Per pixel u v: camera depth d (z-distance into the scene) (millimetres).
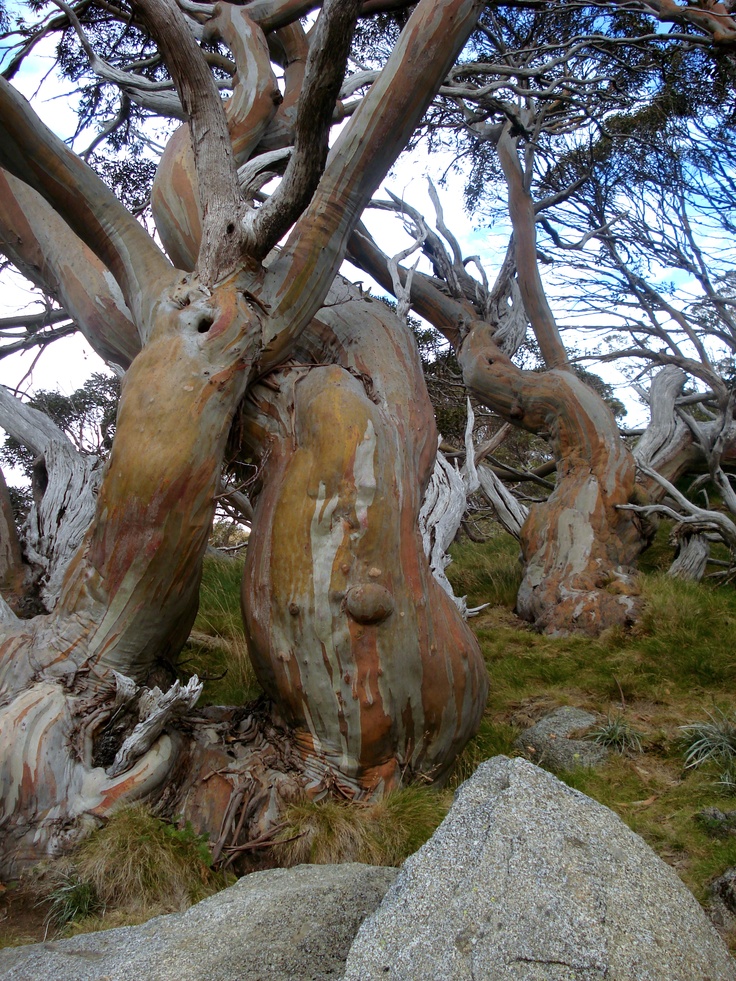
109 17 11969
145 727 5062
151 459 5348
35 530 7754
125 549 5379
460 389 14805
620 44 12180
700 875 4816
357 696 5383
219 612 9273
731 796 5863
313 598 5398
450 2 5902
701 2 11578
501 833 3324
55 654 5461
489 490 12133
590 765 6625
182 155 8297
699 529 11672
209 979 3234
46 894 4613
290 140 9641
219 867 4820
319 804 5184
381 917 3166
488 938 2959
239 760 5500
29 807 4871
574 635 9648
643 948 2959
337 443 5641
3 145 5902
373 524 5531
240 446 6059
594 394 11352
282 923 3539
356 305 7289
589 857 3262
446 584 8438
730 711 7426
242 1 10203
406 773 5668
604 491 10766
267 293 6016
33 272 8188
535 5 11797
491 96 12016
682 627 9125
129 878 4547
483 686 6211
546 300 12562
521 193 12781
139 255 6191
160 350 5668
